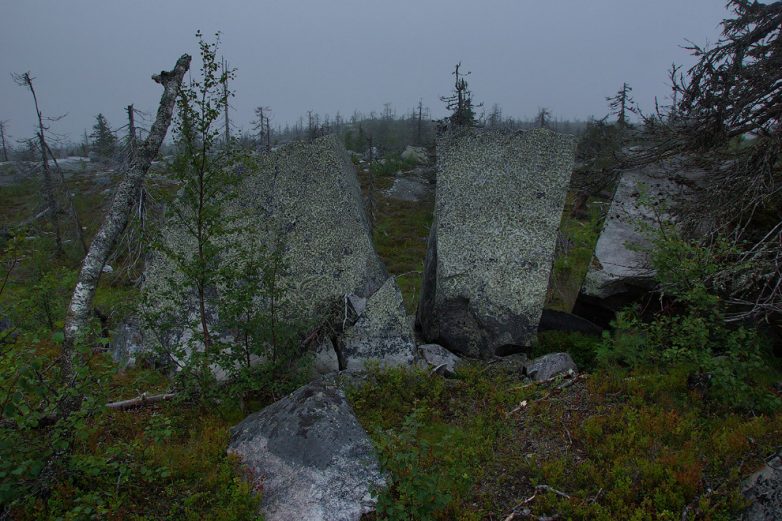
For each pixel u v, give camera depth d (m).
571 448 5.64
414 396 6.95
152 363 8.04
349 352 8.00
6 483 4.37
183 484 5.05
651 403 6.31
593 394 6.56
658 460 5.07
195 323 6.86
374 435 5.80
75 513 4.29
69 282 6.30
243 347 7.26
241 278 6.94
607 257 9.02
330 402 5.69
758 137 8.73
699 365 6.32
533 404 6.55
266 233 8.59
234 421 6.44
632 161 10.39
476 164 9.10
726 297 7.41
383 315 8.13
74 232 19.92
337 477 4.91
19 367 4.65
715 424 5.73
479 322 8.61
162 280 8.52
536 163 8.86
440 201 9.21
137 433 5.98
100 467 4.82
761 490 4.55
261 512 4.77
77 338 5.09
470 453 5.53
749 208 8.03
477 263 8.78
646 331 7.28
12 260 5.88
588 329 9.06
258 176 8.82
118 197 6.54
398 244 22.86
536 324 8.45
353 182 9.54
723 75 8.63
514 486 5.12
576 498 4.79
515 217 8.81
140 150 6.71
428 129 58.12
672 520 4.45
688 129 9.33
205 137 6.25
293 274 8.42
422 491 4.41
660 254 7.02
